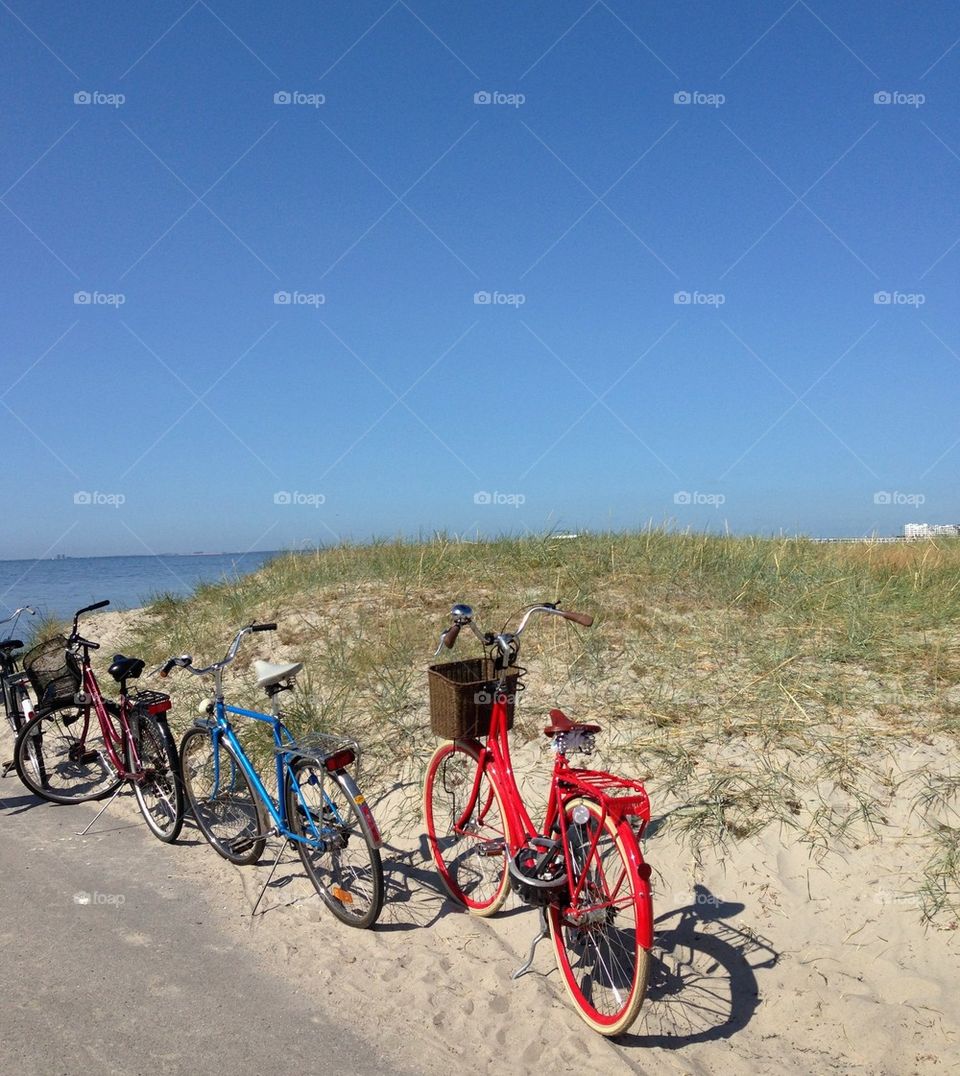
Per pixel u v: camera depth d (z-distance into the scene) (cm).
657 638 723
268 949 409
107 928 427
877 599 776
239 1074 315
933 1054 325
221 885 480
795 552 998
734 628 727
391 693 689
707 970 378
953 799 456
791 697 576
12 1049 326
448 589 945
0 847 539
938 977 359
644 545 1035
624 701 607
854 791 471
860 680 602
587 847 358
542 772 535
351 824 430
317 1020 351
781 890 416
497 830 450
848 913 398
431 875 478
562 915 368
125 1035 337
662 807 479
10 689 698
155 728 546
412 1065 324
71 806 619
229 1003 362
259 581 1152
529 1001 364
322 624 893
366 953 404
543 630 763
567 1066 325
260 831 489
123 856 523
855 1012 345
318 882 459
